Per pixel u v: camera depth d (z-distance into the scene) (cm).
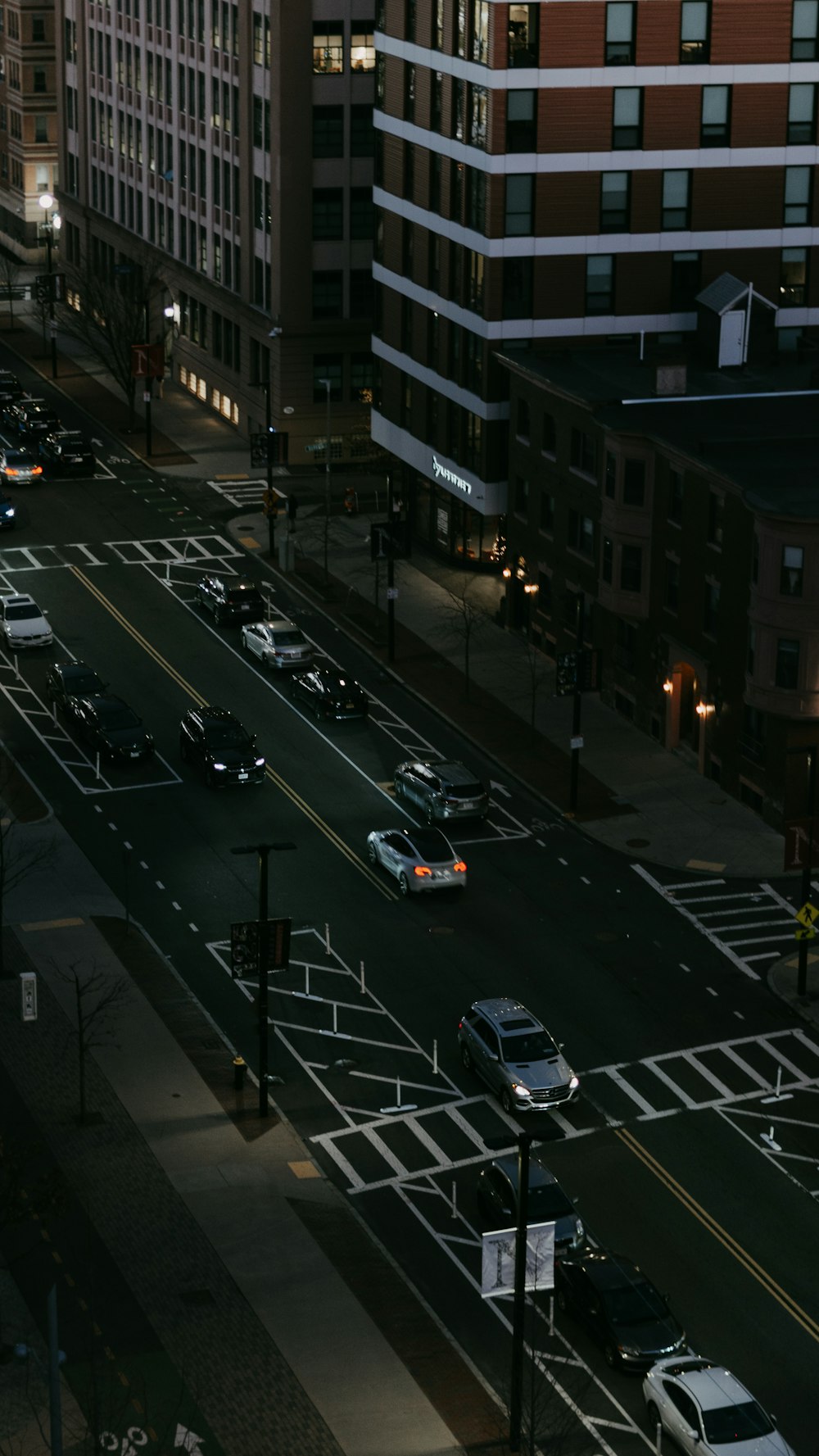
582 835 7831
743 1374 4884
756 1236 5431
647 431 8288
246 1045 6347
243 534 11231
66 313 15275
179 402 13838
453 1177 5684
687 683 8506
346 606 10162
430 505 10850
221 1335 4959
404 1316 5069
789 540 7406
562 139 9356
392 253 10612
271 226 12112
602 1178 5681
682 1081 6181
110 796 8094
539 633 9569
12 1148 5238
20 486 11962
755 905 7300
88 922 7050
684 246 9675
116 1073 6131
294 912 7169
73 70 15712
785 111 9569
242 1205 5494
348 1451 4566
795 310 9950
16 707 8969
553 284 9581
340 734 8750
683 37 9344
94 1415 4256
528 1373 4853
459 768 7994
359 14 11744
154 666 9431
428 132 9988
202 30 12888
